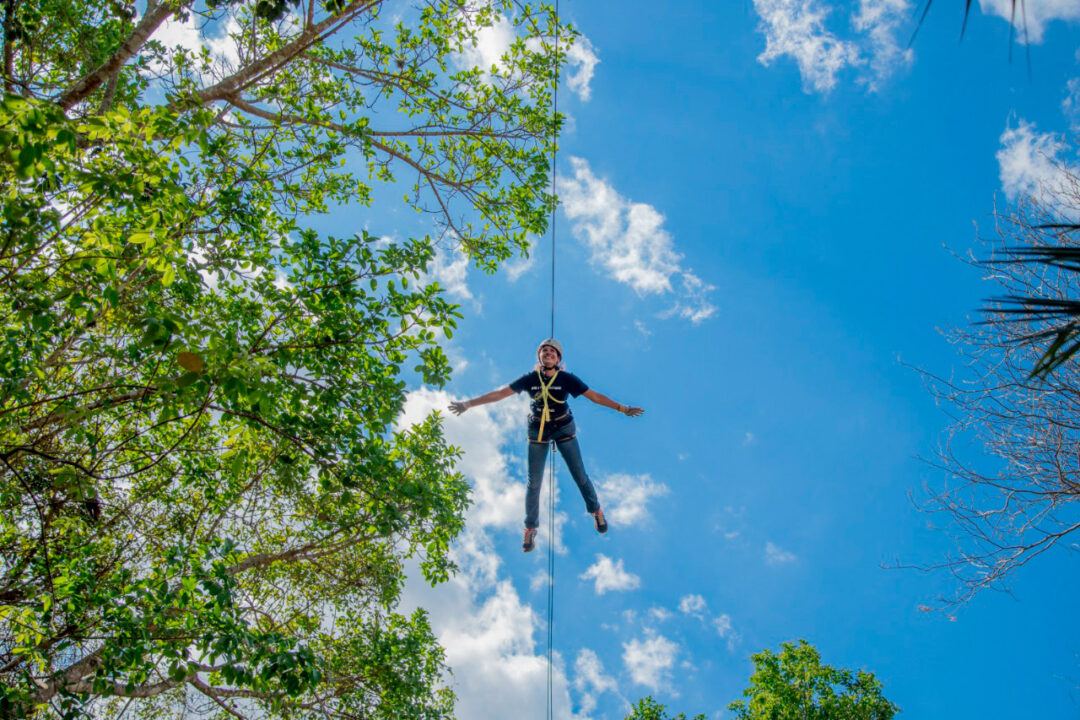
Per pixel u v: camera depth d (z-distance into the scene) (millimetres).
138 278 6625
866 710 17766
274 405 6621
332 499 9172
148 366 6508
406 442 8656
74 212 5844
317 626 10445
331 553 9430
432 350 7164
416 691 9969
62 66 8734
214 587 6066
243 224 7062
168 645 6195
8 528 7207
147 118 5547
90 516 7094
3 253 5098
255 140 9141
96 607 6332
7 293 5605
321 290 7004
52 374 6527
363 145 9875
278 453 7191
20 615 6164
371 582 10484
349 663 10133
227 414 6227
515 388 7105
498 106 10859
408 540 9312
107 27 8867
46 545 6367
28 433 6336
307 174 9984
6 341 5535
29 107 4195
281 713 8742
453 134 10930
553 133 11016
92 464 6246
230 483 8648
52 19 8219
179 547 6414
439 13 10203
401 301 6988
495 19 10266
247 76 8203
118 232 5262
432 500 7527
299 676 6207
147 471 8344
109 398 6160
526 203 11281
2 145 4273
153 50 9406
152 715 9469
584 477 7203
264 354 6645
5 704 5559
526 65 10961
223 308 7555
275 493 9062
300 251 7066
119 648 6027
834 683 18516
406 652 10203
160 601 6230
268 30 9922
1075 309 2668
